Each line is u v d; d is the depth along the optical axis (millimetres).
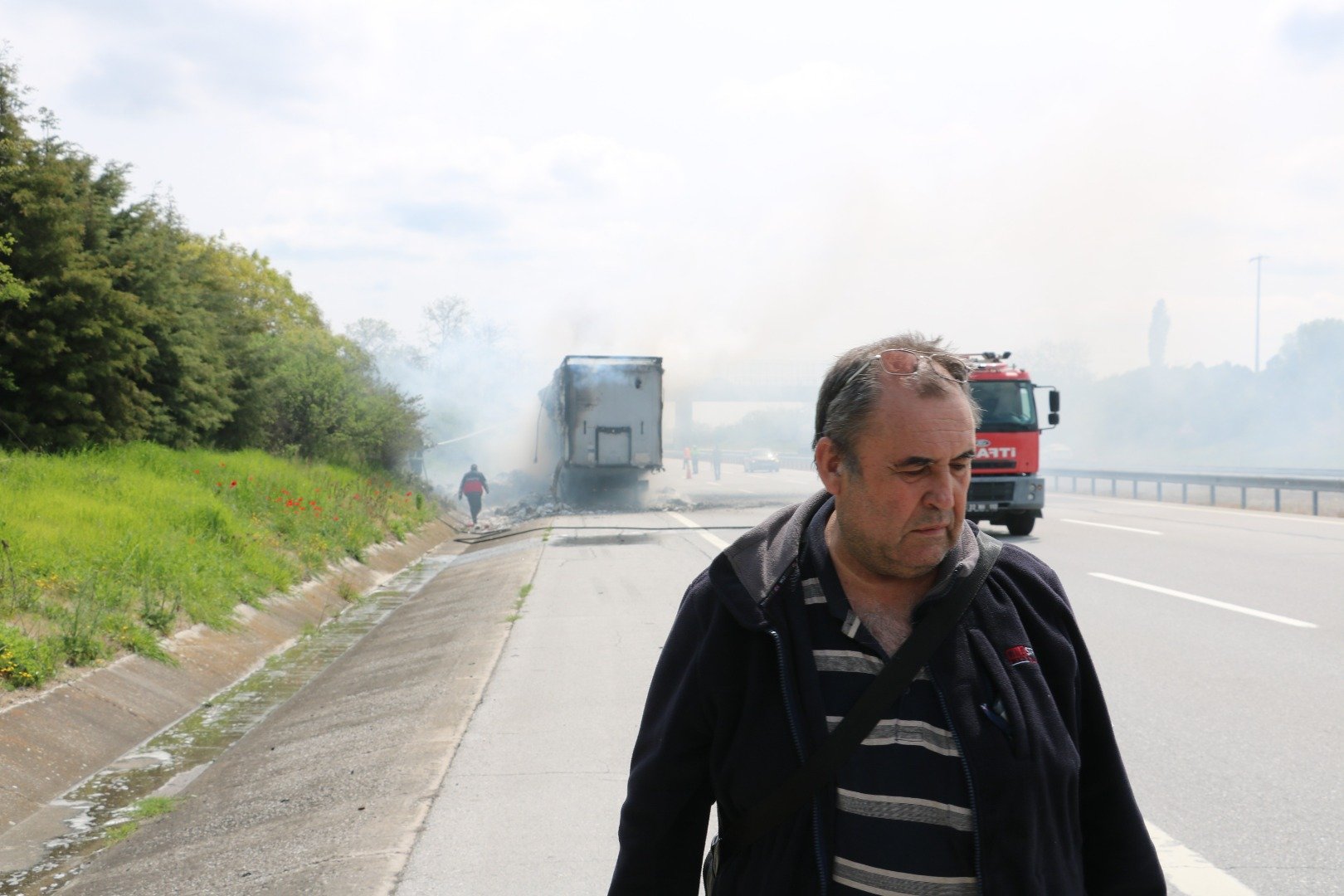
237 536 13773
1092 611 9977
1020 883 1551
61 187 17469
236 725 8148
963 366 1716
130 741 7516
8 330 16406
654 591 12453
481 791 5152
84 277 17125
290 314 59406
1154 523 19766
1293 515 21562
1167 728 6109
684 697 1768
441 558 21391
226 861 4715
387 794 5242
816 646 1674
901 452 1590
